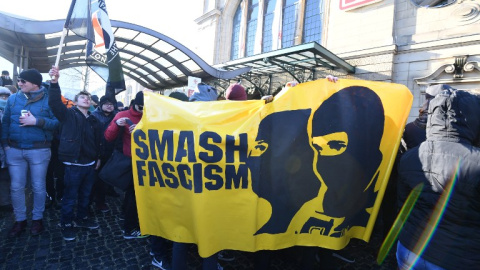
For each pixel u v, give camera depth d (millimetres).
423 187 1359
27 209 3705
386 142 2100
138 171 2150
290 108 2037
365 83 2123
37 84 2932
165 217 2080
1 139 2904
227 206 1952
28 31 5832
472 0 5883
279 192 1987
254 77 10422
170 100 2143
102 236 3109
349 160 2020
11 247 2740
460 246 1220
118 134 2861
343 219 1991
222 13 12516
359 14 7559
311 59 7367
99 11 3857
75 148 2928
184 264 2170
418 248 1360
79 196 3219
